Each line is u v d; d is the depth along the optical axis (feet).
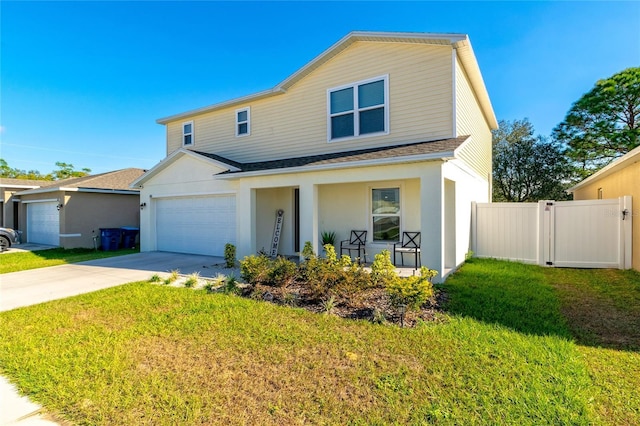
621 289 22.12
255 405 9.46
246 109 41.86
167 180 42.80
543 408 8.92
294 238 39.09
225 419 8.84
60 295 22.45
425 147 26.32
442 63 28.94
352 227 34.91
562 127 75.46
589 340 13.71
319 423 8.64
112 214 56.80
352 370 11.33
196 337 14.38
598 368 11.23
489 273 27.20
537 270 29.32
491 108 44.65
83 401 9.70
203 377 11.03
